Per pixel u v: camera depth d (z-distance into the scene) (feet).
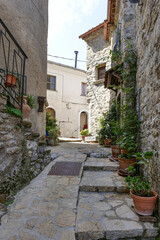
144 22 9.02
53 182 8.68
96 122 26.13
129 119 11.21
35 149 9.67
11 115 7.31
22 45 13.92
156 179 6.45
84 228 5.30
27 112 10.35
